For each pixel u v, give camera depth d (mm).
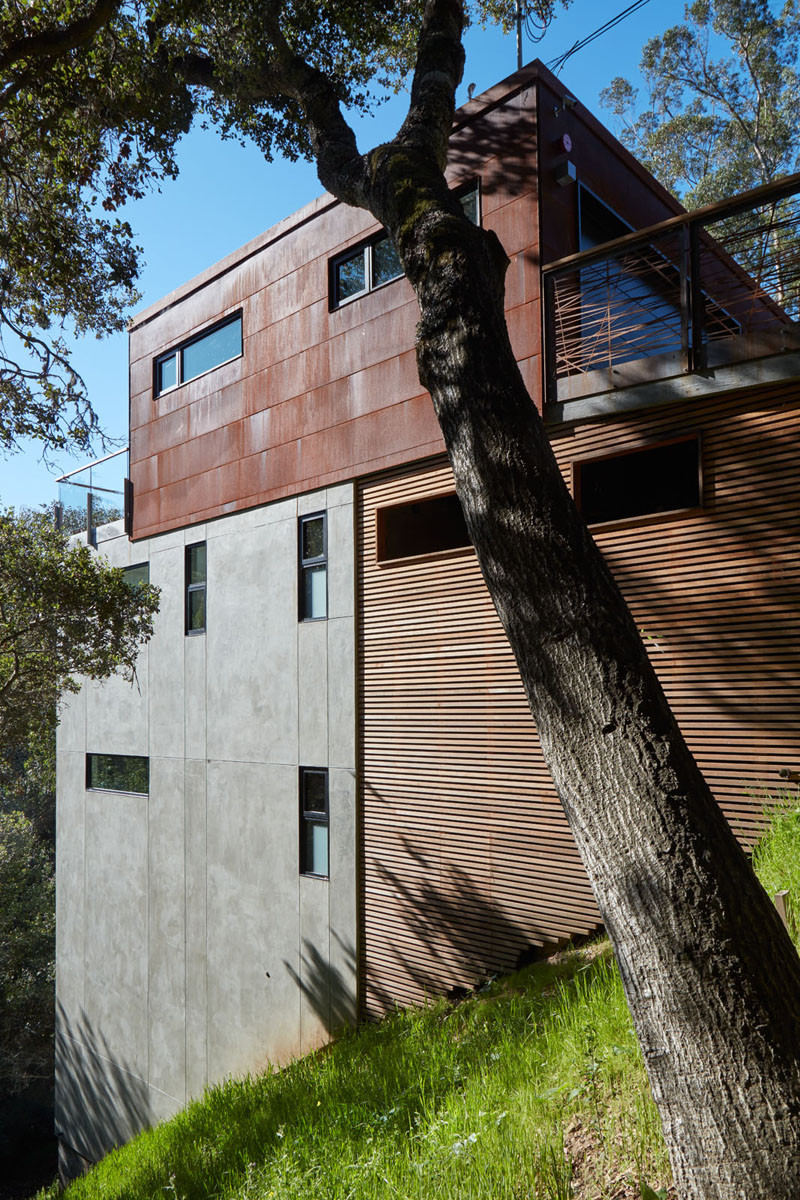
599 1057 4031
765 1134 2291
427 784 8578
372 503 9391
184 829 11977
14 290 9609
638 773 2707
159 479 12984
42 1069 21766
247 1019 10570
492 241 3994
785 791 6008
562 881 7379
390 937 8852
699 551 6652
